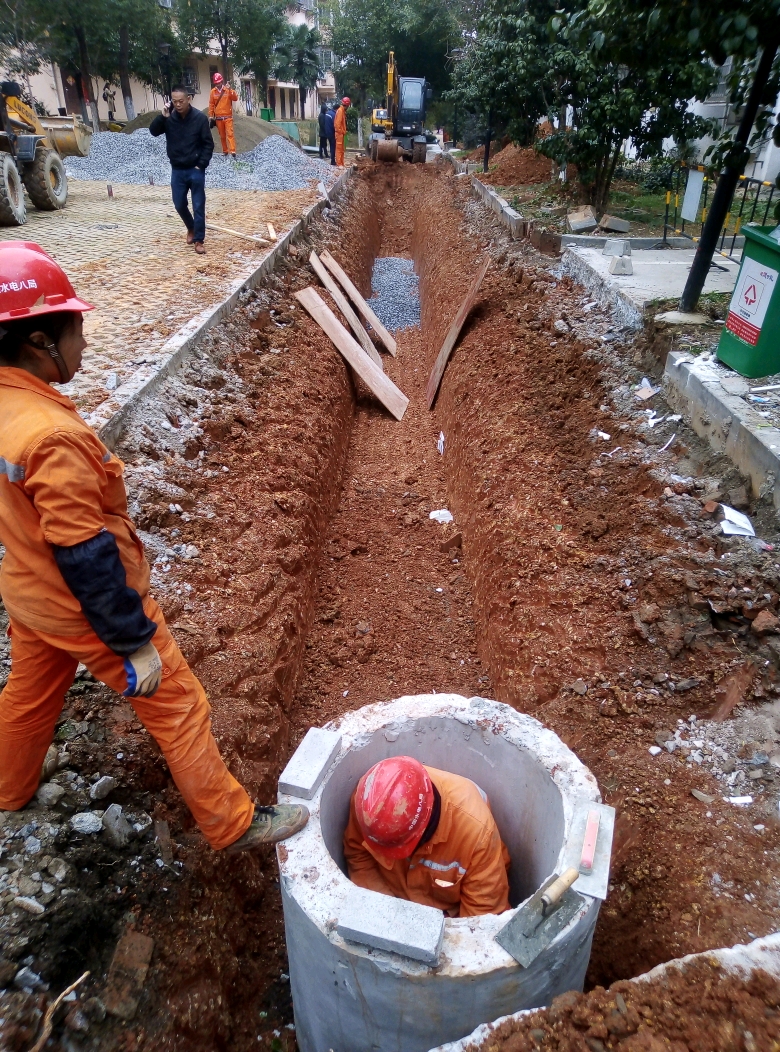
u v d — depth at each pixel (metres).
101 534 1.92
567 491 5.13
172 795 2.95
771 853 2.72
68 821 2.63
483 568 5.32
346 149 33.31
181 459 4.96
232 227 10.59
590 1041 1.85
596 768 3.28
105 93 27.31
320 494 6.12
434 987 1.92
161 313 6.64
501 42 11.99
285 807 2.36
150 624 2.07
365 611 5.38
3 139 10.66
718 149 5.49
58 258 8.56
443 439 8.22
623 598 4.05
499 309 8.55
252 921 3.06
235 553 4.55
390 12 33.53
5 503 1.95
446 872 2.54
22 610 2.07
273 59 35.38
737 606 3.64
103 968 2.36
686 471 4.77
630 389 5.77
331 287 10.30
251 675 3.84
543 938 1.93
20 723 2.36
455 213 14.24
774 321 4.67
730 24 4.50
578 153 9.99
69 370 2.16
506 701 4.06
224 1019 2.60
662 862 2.79
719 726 3.31
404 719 2.71
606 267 7.65
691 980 1.98
